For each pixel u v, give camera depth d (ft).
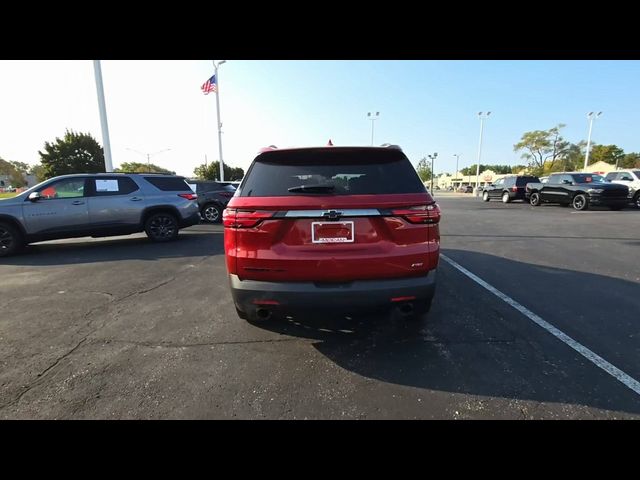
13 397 8.02
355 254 8.71
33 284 16.75
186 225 29.25
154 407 7.66
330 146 9.77
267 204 8.70
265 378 8.70
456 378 8.57
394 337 10.75
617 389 8.00
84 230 25.38
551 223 36.78
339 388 8.26
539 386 8.16
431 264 9.11
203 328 11.63
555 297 14.05
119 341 10.75
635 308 12.81
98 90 50.96
